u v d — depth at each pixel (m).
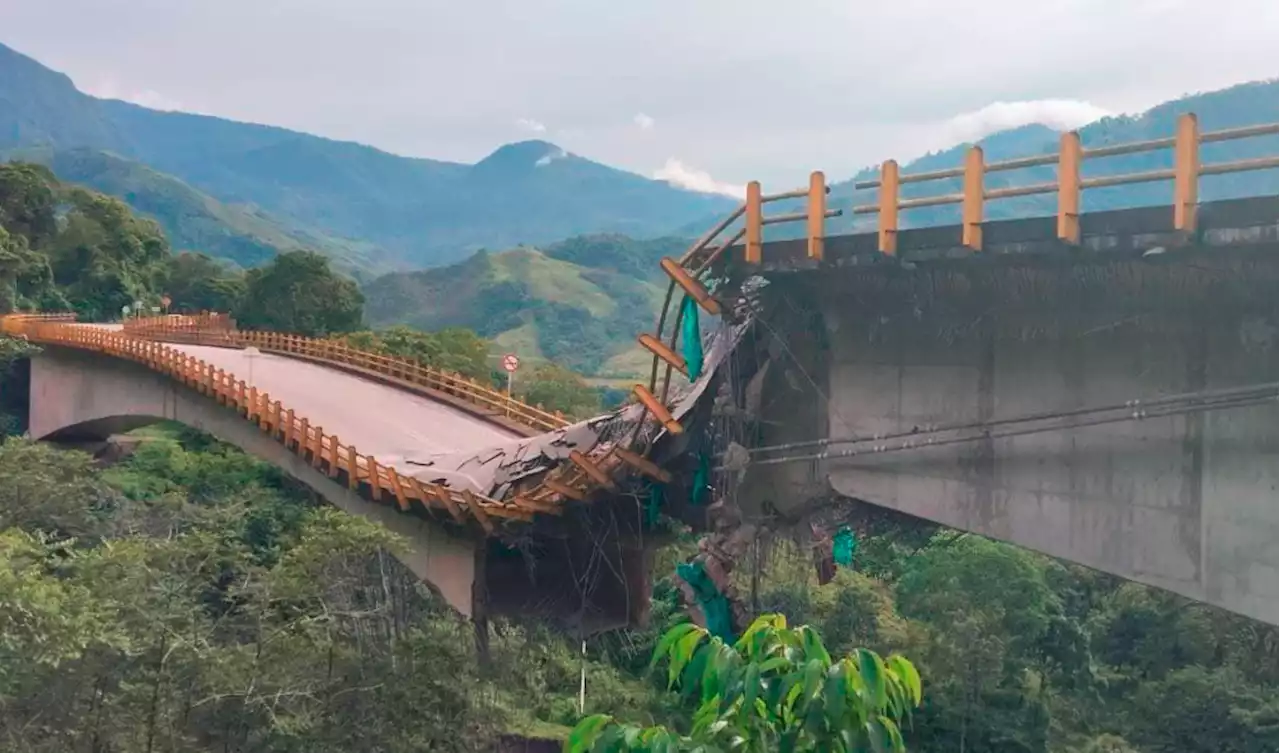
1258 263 12.55
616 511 23.77
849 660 8.29
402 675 26.12
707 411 19.14
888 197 15.13
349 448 31.86
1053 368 15.03
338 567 28.53
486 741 28.50
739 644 8.84
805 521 18.11
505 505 24.91
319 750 23.75
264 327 84.19
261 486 57.59
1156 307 13.83
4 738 19.69
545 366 94.88
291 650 24.88
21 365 70.56
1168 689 53.69
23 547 22.00
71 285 93.44
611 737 8.23
